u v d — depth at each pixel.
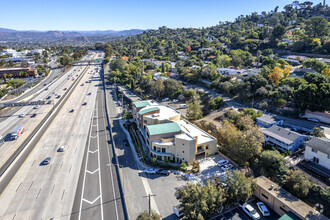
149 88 126.62
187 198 37.75
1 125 84.69
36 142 71.00
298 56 144.62
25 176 53.28
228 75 113.94
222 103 86.56
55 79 172.00
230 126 62.41
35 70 180.62
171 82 113.25
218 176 50.81
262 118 69.94
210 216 37.66
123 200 45.19
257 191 44.41
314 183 43.59
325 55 134.50
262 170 49.28
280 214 39.78
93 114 97.94
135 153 64.31
